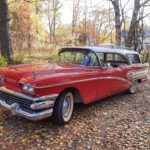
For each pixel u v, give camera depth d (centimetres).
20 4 2261
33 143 409
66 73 498
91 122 520
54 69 508
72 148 399
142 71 835
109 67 626
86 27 3638
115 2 1301
